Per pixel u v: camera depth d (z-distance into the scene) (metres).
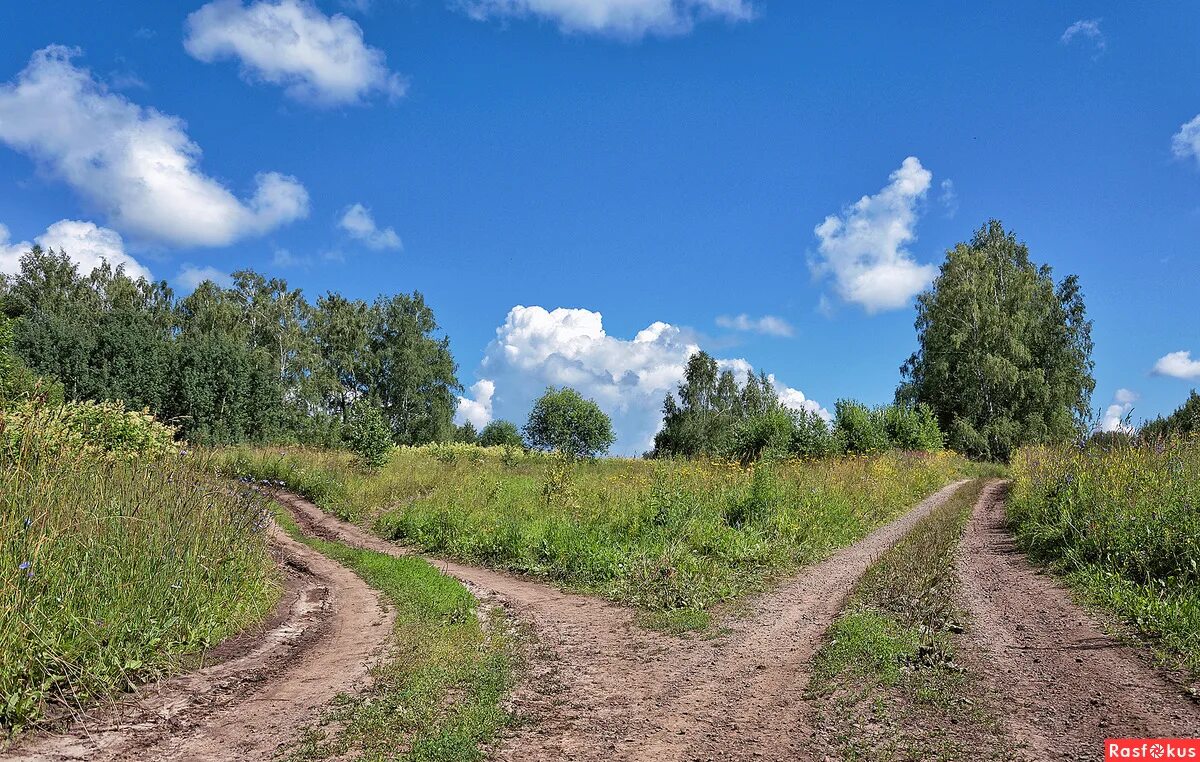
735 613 7.66
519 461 29.88
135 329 35.91
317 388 54.81
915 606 7.25
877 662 5.55
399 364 57.84
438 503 16.08
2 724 4.22
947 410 43.84
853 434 28.19
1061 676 5.19
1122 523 8.91
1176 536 8.06
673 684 5.34
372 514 17.34
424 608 8.02
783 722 4.53
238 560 7.53
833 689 5.07
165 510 7.26
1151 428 12.39
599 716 4.68
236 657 6.07
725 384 58.41
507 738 4.30
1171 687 4.89
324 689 5.23
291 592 9.12
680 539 11.12
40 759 3.93
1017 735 4.20
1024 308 43.91
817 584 9.08
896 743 4.14
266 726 4.49
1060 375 42.69
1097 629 6.39
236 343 41.12
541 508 15.02
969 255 45.69
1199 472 10.16
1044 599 7.63
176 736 4.33
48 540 5.56
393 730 4.36
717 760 3.97
